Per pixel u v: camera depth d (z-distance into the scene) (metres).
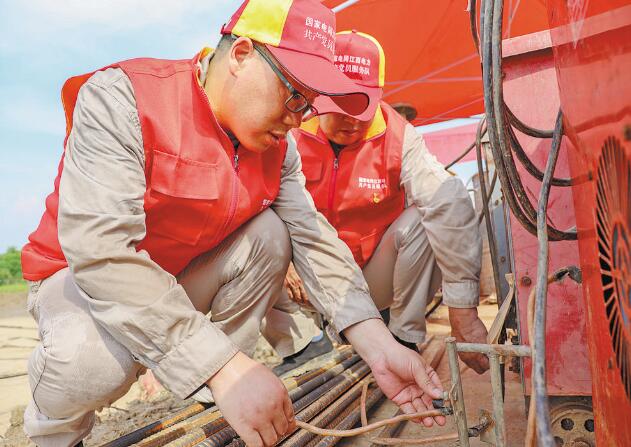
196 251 1.67
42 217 1.54
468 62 5.89
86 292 1.24
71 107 1.42
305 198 1.82
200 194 1.48
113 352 1.30
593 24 0.69
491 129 1.10
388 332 1.53
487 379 2.26
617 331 0.71
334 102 1.90
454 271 2.02
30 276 1.47
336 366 2.26
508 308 1.44
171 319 1.19
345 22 5.13
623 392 0.70
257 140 1.45
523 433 1.61
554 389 1.36
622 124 0.61
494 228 2.43
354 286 1.64
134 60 1.45
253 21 1.38
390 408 2.01
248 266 1.79
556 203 1.43
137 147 1.34
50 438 1.40
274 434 1.19
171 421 1.67
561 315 1.38
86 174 1.24
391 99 6.79
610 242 0.72
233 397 1.16
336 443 1.69
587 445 1.33
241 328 1.86
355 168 2.29
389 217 2.43
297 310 2.42
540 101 1.45
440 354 2.65
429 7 5.00
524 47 1.43
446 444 1.60
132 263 1.21
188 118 1.45
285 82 1.37
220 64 1.44
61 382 1.28
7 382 2.95
